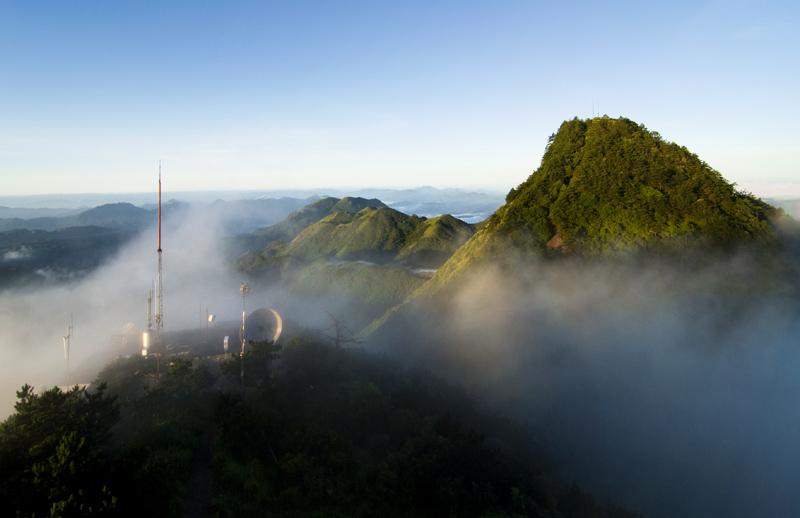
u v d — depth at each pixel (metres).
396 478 26.20
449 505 24.73
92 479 18.08
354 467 26.41
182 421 27.27
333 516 22.38
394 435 31.33
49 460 18.03
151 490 19.89
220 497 21.52
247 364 31.86
